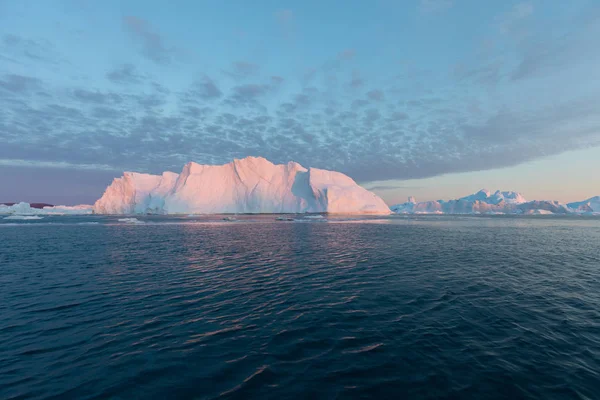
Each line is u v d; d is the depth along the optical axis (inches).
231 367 203.6
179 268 524.7
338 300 346.3
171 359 213.5
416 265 551.8
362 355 220.2
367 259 613.6
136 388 179.8
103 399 169.5
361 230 1375.5
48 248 770.2
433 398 172.1
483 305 328.2
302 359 214.7
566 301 342.3
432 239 1010.1
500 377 192.4
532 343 238.7
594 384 184.5
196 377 191.8
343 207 3149.6
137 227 1534.2
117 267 532.4
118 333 255.9
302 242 910.4
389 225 1776.6
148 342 239.6
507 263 574.6
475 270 508.7
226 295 365.4
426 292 377.7
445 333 257.1
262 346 233.8
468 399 171.2
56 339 244.1
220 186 3385.8
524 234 1264.8
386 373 197.3
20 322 278.8
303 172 3518.7
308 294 370.0
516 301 342.3
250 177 3464.6
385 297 357.4
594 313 304.5
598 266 550.3
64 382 184.9
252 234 1166.3
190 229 1408.7
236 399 170.4
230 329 265.3
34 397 170.2
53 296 358.9
